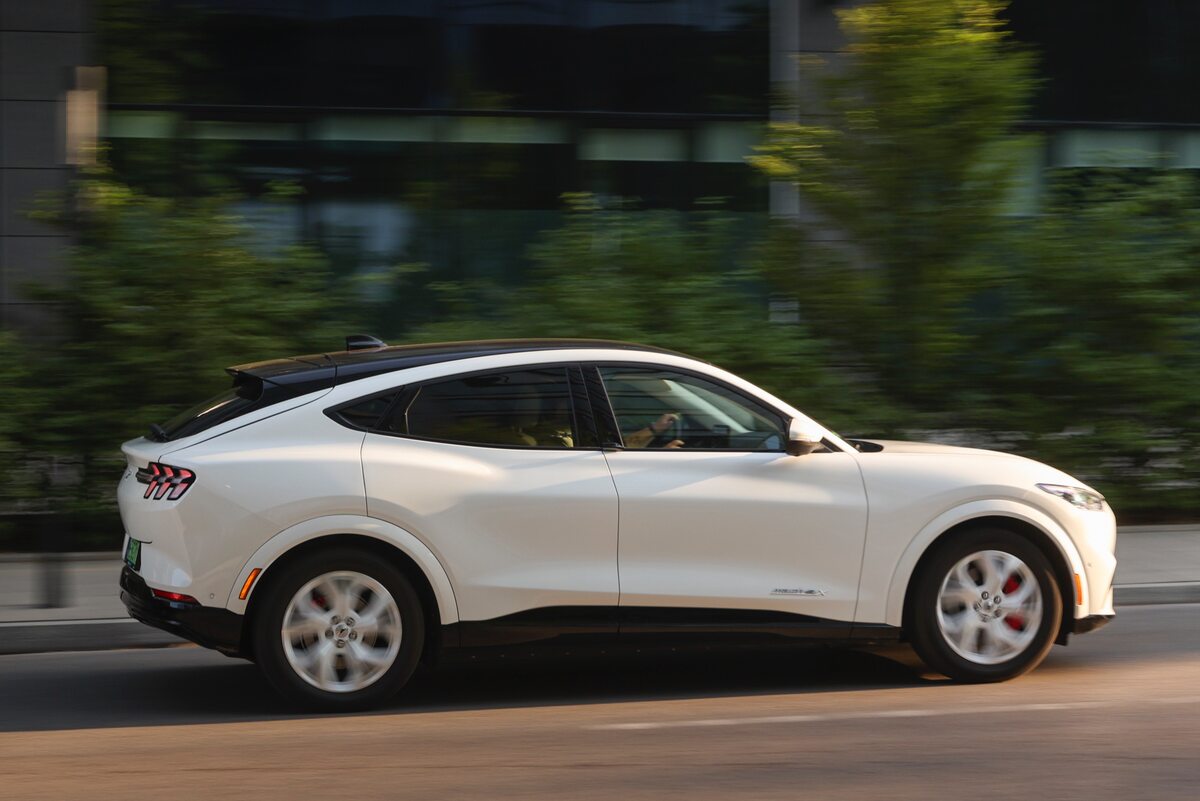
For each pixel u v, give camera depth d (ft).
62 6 81.82
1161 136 98.17
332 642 36.06
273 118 85.56
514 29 89.40
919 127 68.74
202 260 64.59
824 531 38.27
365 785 29.91
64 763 31.91
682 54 91.45
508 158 89.25
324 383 37.19
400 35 87.71
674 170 91.76
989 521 39.83
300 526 35.60
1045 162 95.35
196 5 84.23
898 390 70.74
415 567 36.58
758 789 29.50
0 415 61.57
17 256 81.41
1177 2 98.37
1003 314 71.61
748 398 38.99
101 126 83.05
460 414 37.45
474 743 33.42
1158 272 69.82
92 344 63.82
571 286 68.49
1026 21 96.58
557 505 36.88
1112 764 31.35
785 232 71.20
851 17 70.69
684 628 37.60
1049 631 39.73
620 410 38.22
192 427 36.88
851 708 36.86
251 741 33.73
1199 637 46.68
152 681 40.91
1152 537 65.00
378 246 87.40
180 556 35.40
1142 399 69.97
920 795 29.04
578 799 28.89
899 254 70.13
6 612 47.67
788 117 72.28
